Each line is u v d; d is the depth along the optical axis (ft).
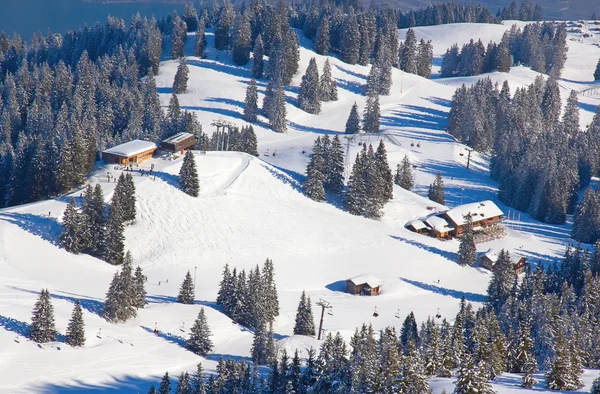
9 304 588.09
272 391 490.49
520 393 456.45
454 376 501.56
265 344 572.92
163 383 490.90
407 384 450.71
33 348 538.88
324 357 492.13
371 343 495.00
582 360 525.34
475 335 542.57
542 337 566.77
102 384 515.50
